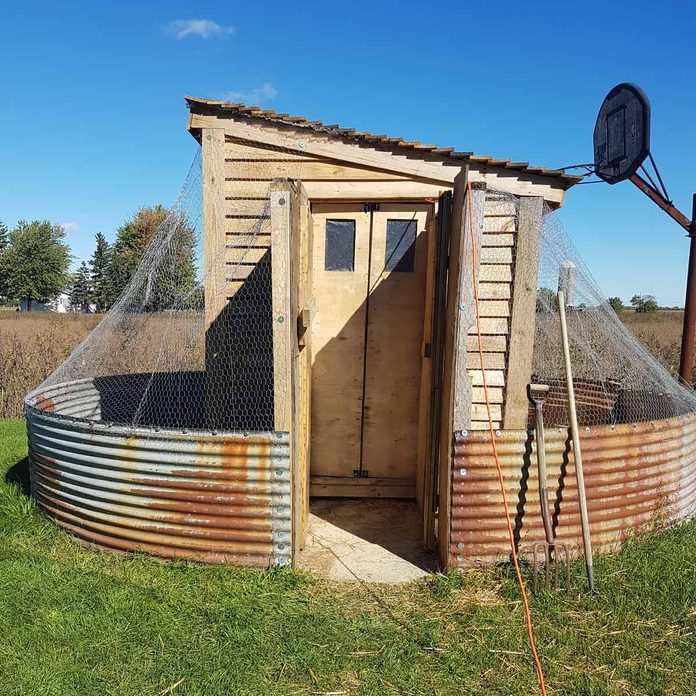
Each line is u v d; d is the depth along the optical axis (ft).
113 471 11.08
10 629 8.85
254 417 14.76
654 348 33.47
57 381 15.64
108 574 10.54
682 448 12.48
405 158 15.42
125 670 7.98
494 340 13.15
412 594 10.23
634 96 14.97
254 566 10.59
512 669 8.07
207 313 15.30
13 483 15.37
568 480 10.79
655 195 18.65
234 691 7.57
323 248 15.92
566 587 10.02
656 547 11.46
